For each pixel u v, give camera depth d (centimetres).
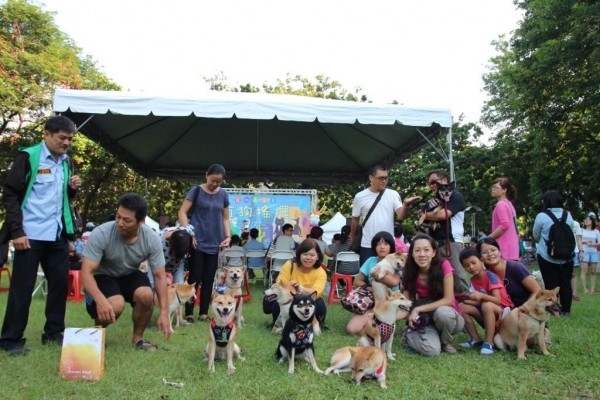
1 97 1536
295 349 348
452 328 398
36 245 370
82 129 884
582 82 1409
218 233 559
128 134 1062
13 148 1691
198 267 548
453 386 311
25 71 1622
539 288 428
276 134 1182
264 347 418
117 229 374
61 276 396
